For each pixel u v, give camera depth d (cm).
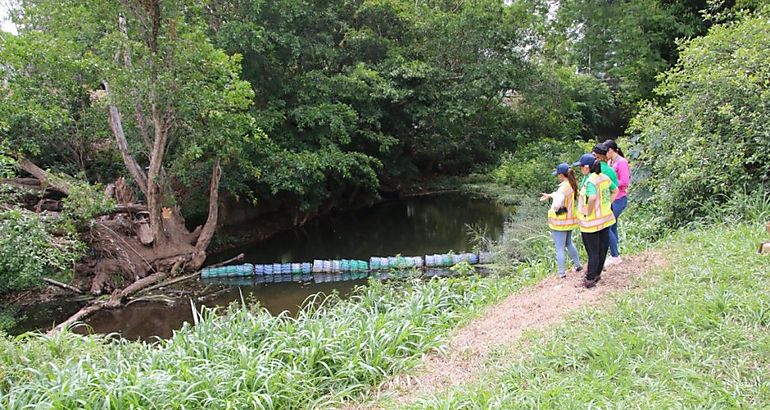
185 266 1009
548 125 2061
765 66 678
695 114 726
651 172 805
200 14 1149
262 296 869
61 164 1117
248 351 439
